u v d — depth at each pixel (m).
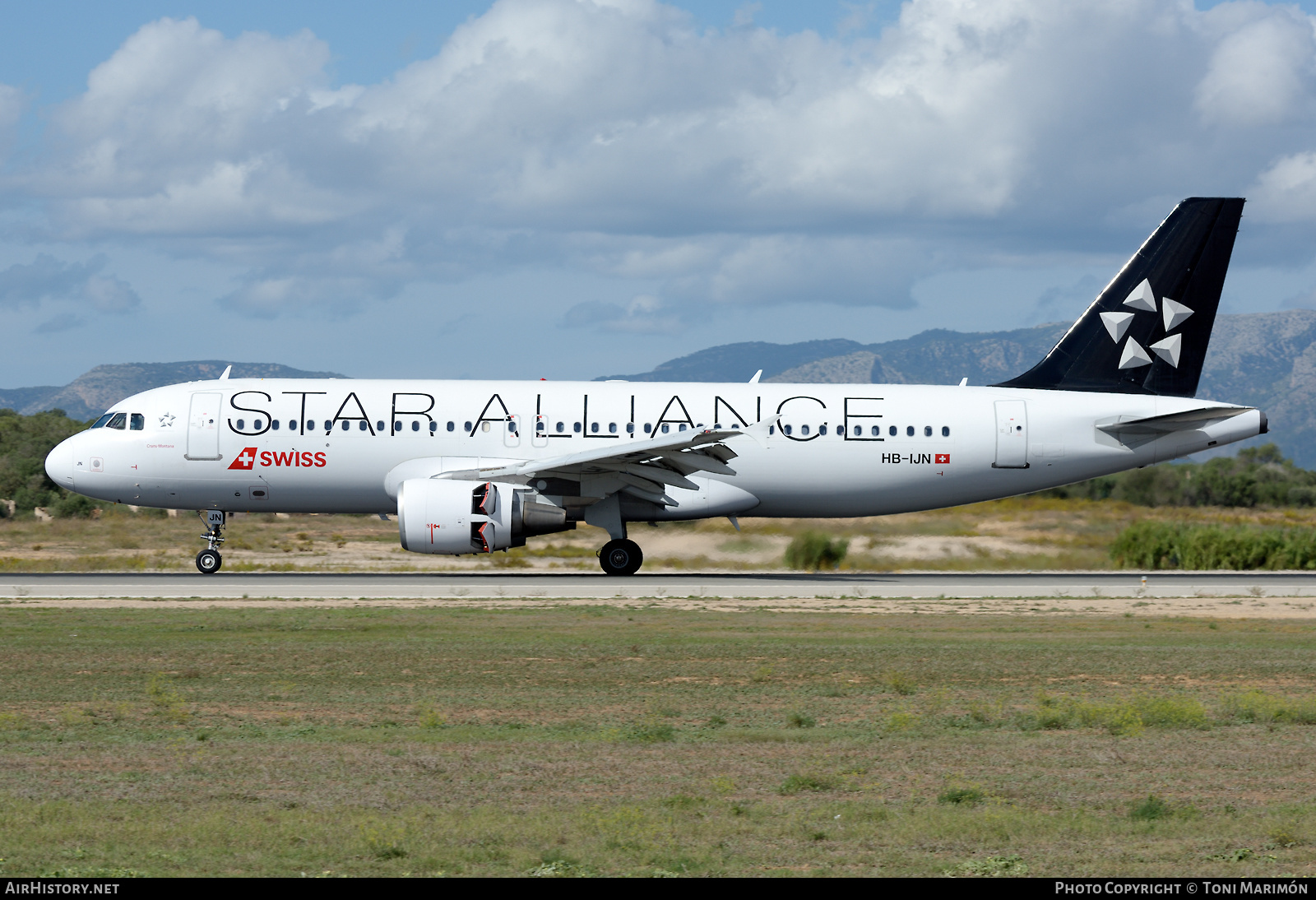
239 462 89.12
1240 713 39.12
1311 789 29.53
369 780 29.58
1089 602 77.44
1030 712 39.72
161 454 89.12
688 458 85.88
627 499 90.31
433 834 24.86
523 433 89.00
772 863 23.36
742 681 46.16
